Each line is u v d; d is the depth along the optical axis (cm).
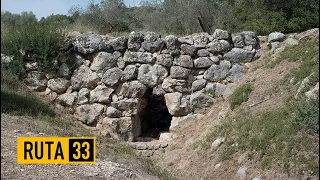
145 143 995
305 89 799
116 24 1634
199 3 1492
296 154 670
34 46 1055
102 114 1038
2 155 587
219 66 1049
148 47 1038
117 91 1041
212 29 1483
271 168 678
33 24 1141
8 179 504
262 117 814
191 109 1037
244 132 796
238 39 1069
